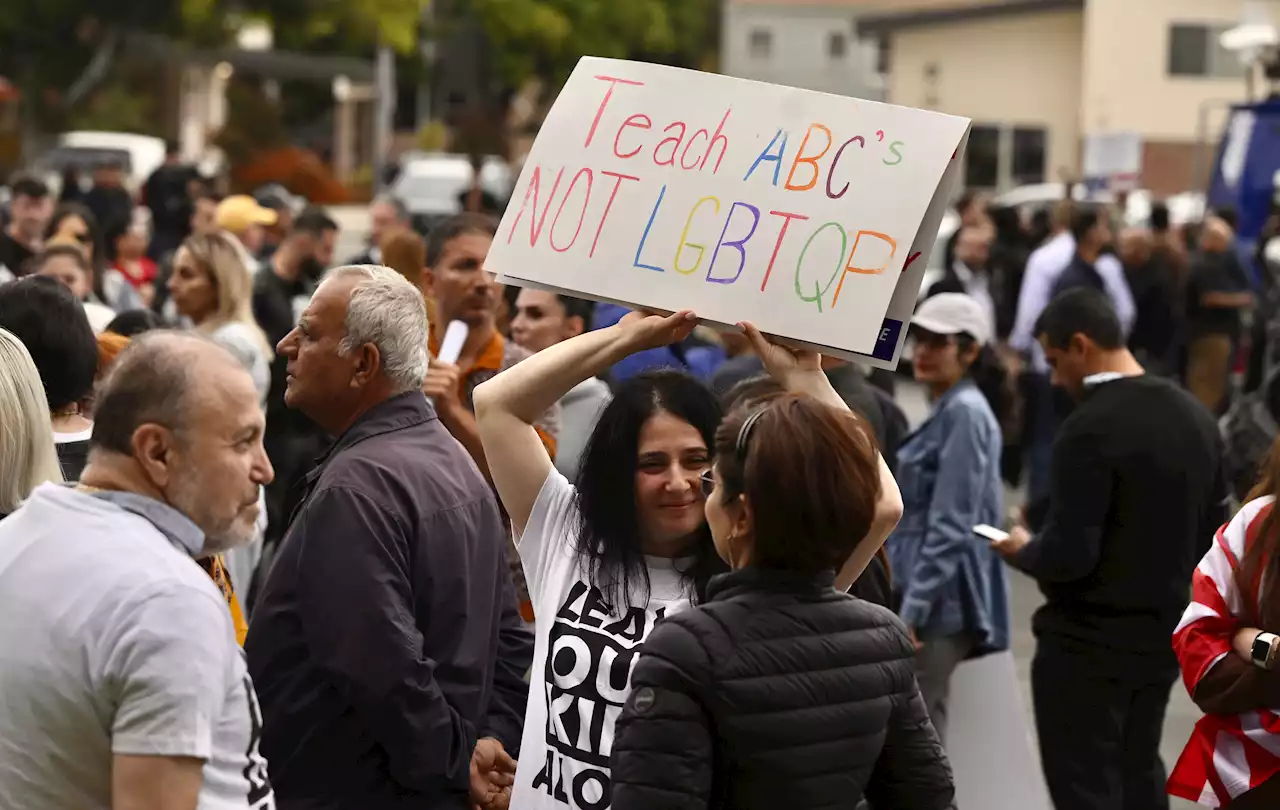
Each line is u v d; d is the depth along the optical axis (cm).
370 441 374
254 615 370
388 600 355
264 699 364
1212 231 1389
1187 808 615
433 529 367
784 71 5631
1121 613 514
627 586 327
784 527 279
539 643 335
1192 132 3681
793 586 282
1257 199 1703
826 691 278
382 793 362
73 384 424
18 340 351
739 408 292
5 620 263
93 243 934
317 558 358
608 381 666
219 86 4669
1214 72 3662
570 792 322
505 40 5081
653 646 277
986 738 575
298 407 385
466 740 367
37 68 3697
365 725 356
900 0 5397
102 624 258
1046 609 534
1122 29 3656
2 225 1188
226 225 1257
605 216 333
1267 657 379
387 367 378
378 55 4347
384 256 653
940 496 571
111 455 272
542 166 341
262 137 3984
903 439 597
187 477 270
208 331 660
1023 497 1260
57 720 258
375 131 4522
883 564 442
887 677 286
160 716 254
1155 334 1353
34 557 267
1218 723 391
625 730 274
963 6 3728
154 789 253
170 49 4072
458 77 5997
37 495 273
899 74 3784
